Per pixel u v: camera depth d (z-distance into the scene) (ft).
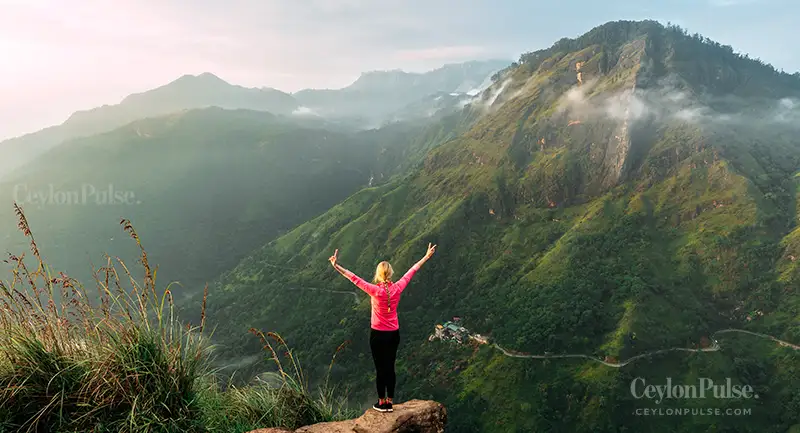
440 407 22.40
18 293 20.11
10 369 19.67
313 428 20.61
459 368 361.71
